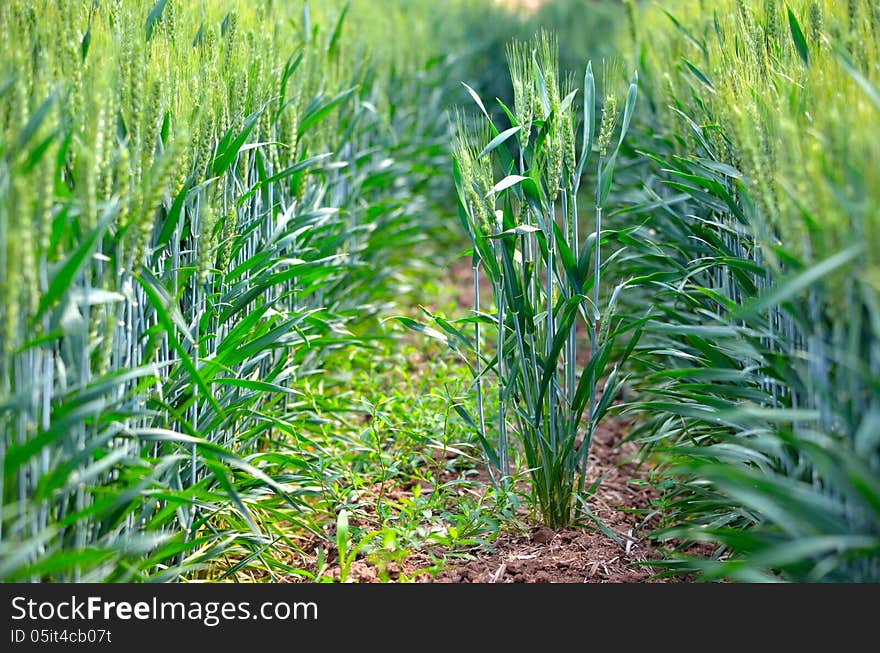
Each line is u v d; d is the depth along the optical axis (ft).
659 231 16.44
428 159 25.82
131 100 9.48
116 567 8.80
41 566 7.20
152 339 9.29
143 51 10.03
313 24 19.76
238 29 13.47
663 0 20.45
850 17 10.52
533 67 11.52
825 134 7.97
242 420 12.17
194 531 10.32
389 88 24.48
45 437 7.09
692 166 12.55
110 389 8.07
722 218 12.78
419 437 13.34
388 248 22.17
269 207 13.55
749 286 10.75
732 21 13.19
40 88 8.73
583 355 20.21
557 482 12.03
